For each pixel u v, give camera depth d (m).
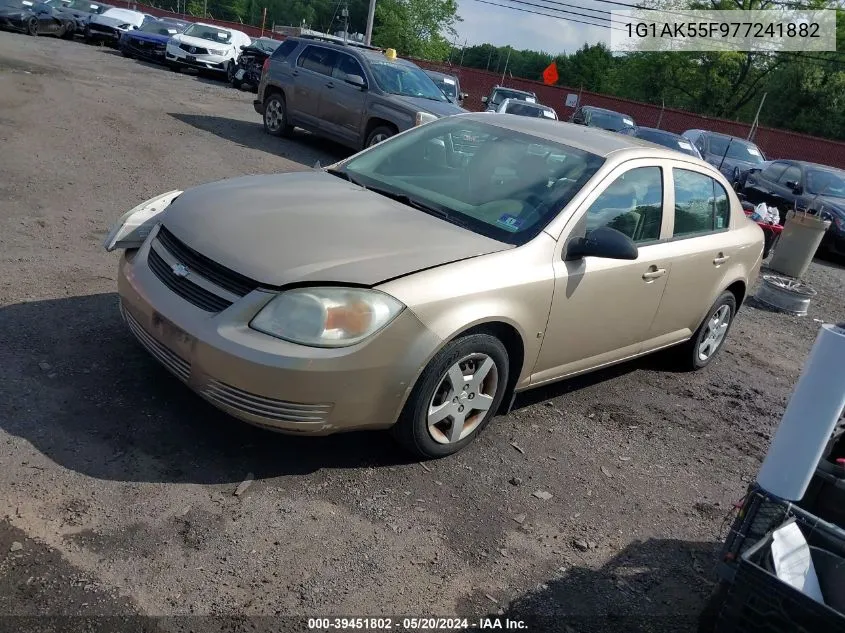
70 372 3.89
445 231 3.84
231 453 3.52
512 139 4.64
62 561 2.69
